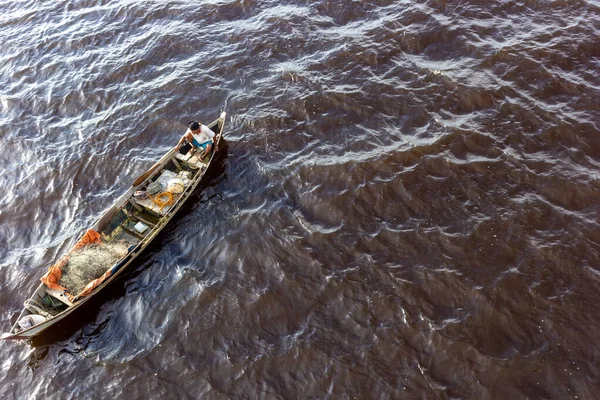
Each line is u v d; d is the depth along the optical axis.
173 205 19.48
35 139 24.27
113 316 17.17
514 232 18.44
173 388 15.13
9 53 29.50
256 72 26.61
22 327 16.02
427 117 23.22
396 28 28.03
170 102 25.47
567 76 24.52
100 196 21.52
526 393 14.30
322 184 20.70
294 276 17.69
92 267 17.72
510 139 21.92
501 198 19.70
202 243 19.12
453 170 20.78
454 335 15.67
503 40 26.75
